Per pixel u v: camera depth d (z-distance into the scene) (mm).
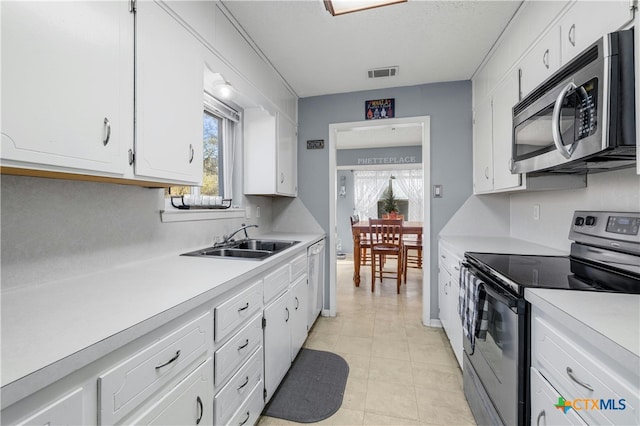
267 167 2520
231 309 1170
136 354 737
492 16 1814
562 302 892
